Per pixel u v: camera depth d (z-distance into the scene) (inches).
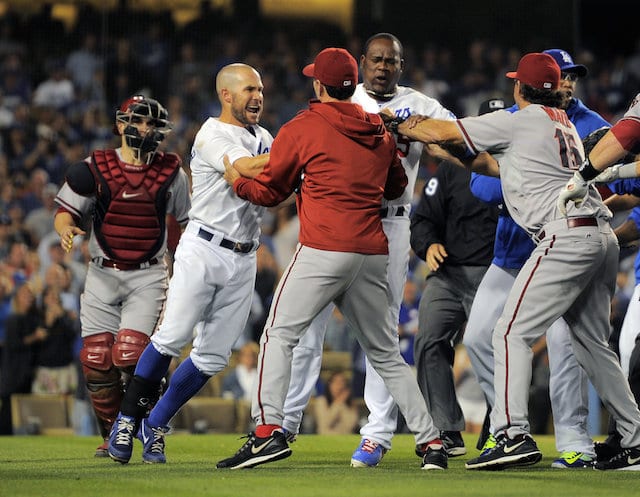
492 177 807.7
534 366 1390.3
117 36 2092.8
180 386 781.3
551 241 708.7
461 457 897.5
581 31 2699.3
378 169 703.7
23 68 2129.7
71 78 2103.8
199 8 2128.4
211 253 758.5
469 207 908.6
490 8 2078.0
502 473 701.9
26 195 1868.8
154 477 665.6
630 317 833.5
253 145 775.1
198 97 2089.1
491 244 906.7
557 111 740.7
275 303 703.7
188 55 2112.5
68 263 1540.4
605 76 2410.2
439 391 903.1
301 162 695.7
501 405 703.1
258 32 2146.9
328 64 700.0
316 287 693.3
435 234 935.0
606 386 738.2
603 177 713.0
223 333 778.8
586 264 705.6
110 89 2071.9
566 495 581.9
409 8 2108.8
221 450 939.3
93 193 806.5
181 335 754.8
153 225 809.5
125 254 805.9
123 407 768.3
